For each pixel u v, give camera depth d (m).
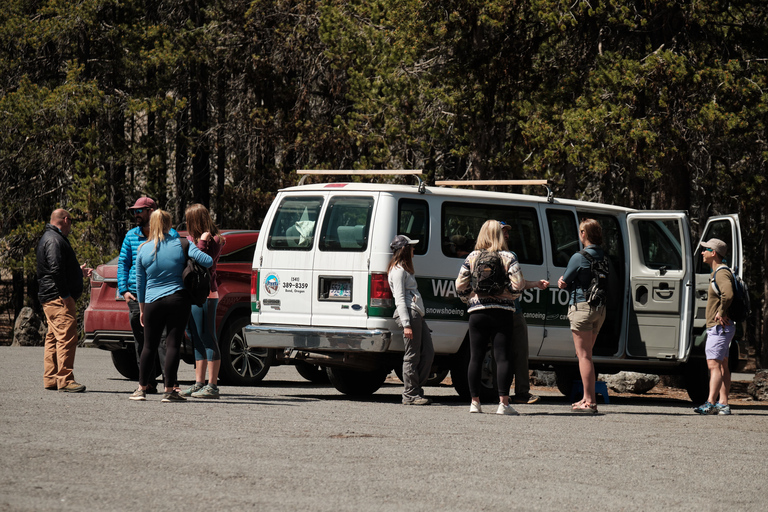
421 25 39.88
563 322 22.58
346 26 49.78
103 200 52.06
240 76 60.88
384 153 47.56
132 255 20.25
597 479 11.84
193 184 63.72
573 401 23.34
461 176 53.31
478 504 10.16
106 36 56.88
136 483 10.56
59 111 52.59
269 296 21.42
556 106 37.00
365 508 9.77
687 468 12.89
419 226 20.66
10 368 26.22
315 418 16.53
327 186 21.09
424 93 46.06
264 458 12.34
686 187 35.66
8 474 10.80
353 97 49.25
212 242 18.88
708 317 20.53
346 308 20.38
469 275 18.30
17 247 58.22
